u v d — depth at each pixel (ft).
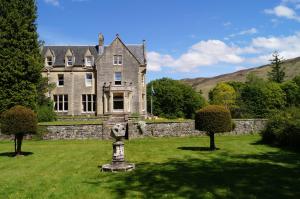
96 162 55.21
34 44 112.06
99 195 34.37
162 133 97.30
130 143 84.89
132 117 133.80
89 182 40.09
